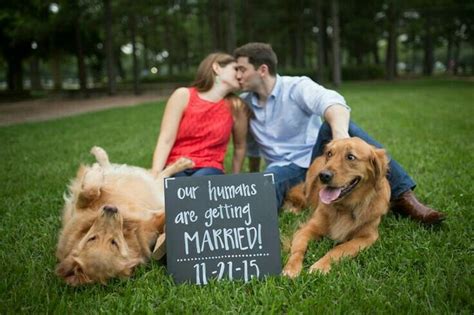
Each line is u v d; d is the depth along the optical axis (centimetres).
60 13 2403
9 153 745
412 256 292
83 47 2969
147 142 842
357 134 388
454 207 386
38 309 239
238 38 3966
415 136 780
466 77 3700
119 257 265
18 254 313
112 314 234
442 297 239
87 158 687
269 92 435
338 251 302
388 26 3556
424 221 349
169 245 276
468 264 282
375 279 268
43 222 383
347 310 230
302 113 432
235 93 445
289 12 3691
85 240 260
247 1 3428
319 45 2820
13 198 464
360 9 3444
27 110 1786
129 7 2650
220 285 260
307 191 381
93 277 256
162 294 255
